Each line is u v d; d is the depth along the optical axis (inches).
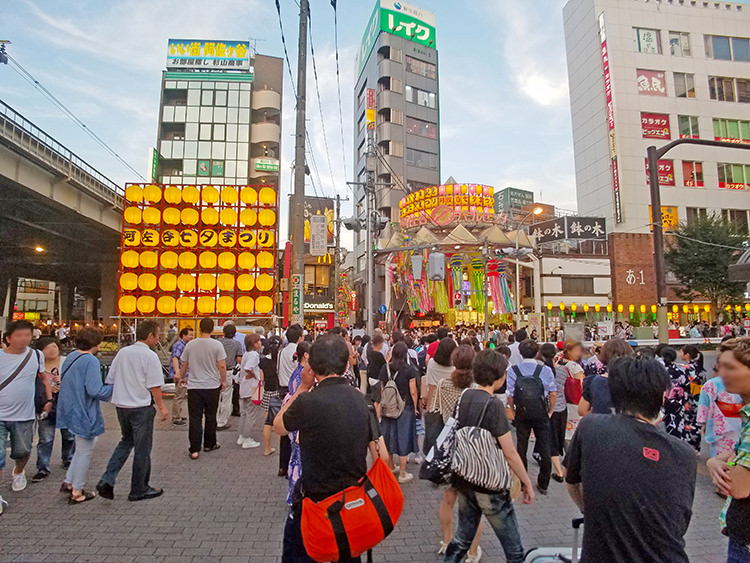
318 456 105.0
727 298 1240.2
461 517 130.4
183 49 1962.4
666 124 1561.3
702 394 217.0
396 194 1994.3
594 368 257.4
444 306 1171.9
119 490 211.9
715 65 1612.9
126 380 200.1
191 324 557.0
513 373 228.5
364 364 396.2
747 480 92.4
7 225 928.3
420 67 2194.9
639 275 1503.4
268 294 494.3
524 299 1510.8
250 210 502.0
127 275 481.4
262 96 1940.2
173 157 1846.7
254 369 290.2
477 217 1362.0
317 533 98.0
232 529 172.1
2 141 625.3
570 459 89.0
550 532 172.4
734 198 1560.0
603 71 1581.0
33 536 163.8
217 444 284.5
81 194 874.8
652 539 75.3
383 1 2143.2
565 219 1499.8
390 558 152.5
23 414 203.0
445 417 197.6
